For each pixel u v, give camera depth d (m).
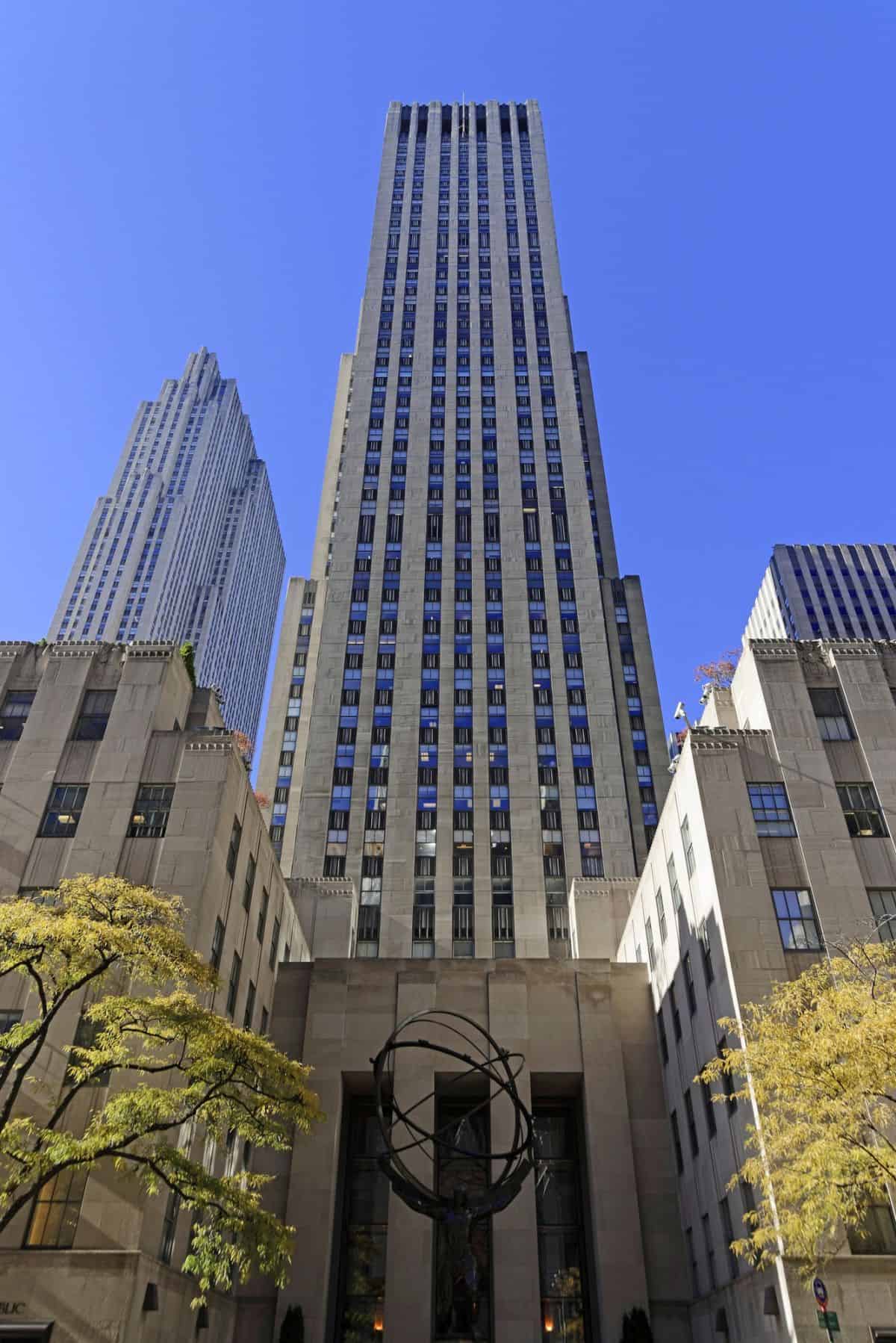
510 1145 41.94
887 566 167.25
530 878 79.31
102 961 23.28
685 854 41.47
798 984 27.94
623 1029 45.88
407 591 99.88
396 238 134.00
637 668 101.44
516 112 152.75
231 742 40.41
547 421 113.88
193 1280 32.50
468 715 90.25
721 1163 35.19
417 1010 45.62
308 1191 40.38
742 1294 31.98
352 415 114.75
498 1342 37.44
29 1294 26.52
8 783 39.12
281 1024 45.88
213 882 36.75
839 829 37.94
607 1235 39.88
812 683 42.62
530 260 130.62
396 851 80.94
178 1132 30.53
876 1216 29.20
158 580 197.00
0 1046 22.80
